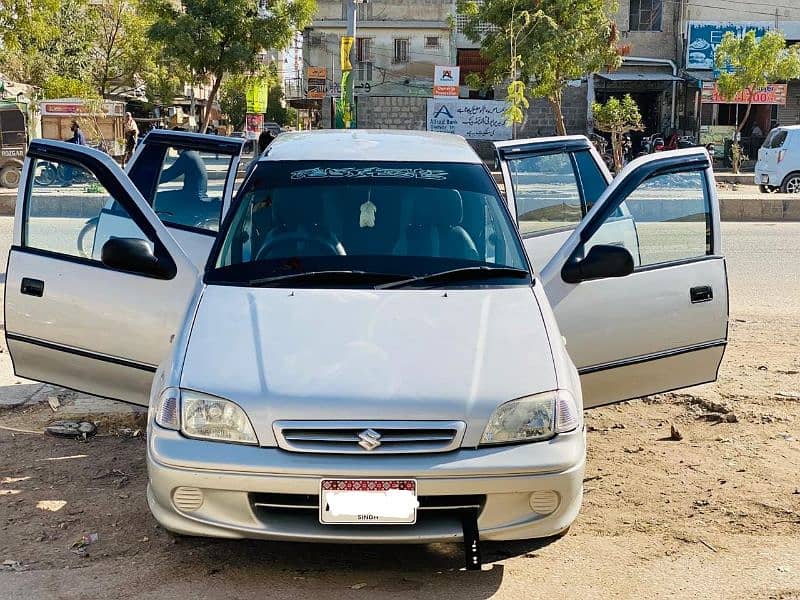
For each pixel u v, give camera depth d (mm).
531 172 6180
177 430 3566
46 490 4648
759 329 8375
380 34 39844
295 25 29672
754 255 13086
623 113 30906
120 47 41312
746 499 4668
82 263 4969
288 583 3721
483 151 38062
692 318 4992
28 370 5172
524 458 3504
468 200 4703
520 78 30516
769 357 7383
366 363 3662
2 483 4730
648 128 40312
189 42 28109
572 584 3752
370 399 3504
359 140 5262
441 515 3559
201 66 29266
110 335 4891
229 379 3613
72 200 5172
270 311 3977
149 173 6172
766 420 5898
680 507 4566
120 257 4555
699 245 5133
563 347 4023
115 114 32531
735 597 3678
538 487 3520
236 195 4773
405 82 40000
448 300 4098
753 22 37688
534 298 4203
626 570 3887
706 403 6207
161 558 3926
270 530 3484
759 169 24234
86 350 4969
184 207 6145
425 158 4973
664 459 5242
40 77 38312
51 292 5000
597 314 4766
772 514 4496
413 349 3750
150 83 42125
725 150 36250
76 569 3811
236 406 3523
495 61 30656
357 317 3936
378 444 3443
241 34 28953
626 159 33062
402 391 3543
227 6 28281
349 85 23984
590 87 38531
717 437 5613
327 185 4727
